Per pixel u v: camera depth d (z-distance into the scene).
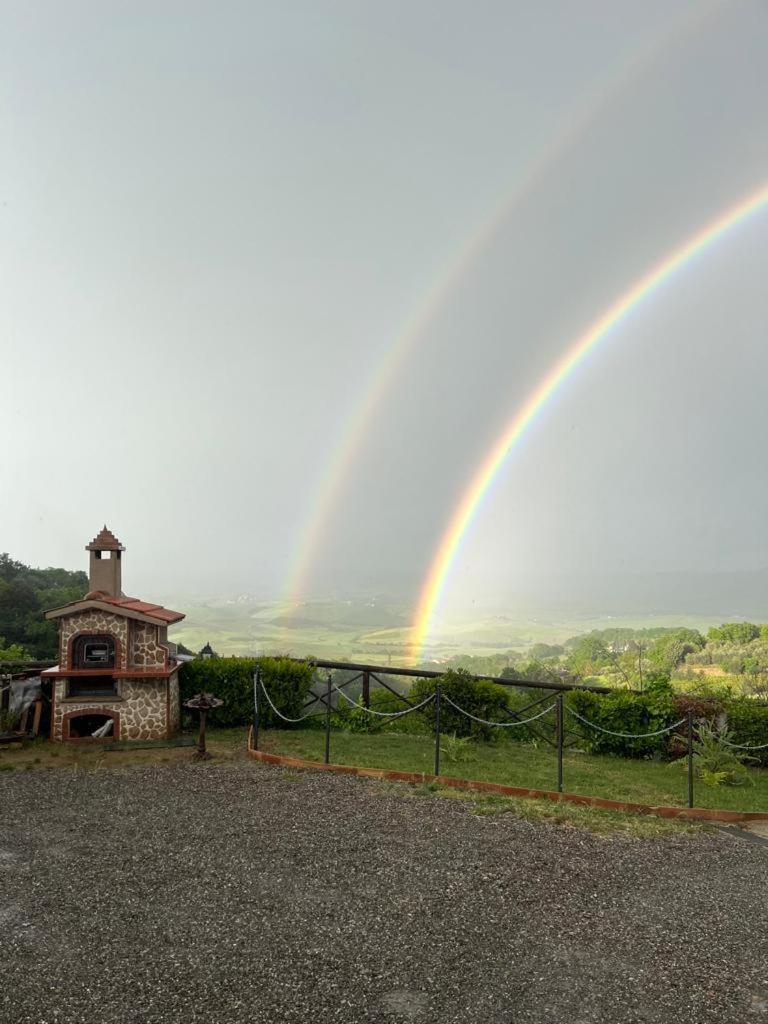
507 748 14.34
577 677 21.95
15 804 9.45
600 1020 4.89
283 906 6.46
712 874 7.66
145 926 6.02
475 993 5.15
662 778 12.07
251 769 11.42
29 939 5.75
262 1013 4.83
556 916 6.44
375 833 8.50
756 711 13.56
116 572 14.48
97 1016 4.75
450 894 6.82
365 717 15.43
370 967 5.45
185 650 18.31
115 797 9.81
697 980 5.44
